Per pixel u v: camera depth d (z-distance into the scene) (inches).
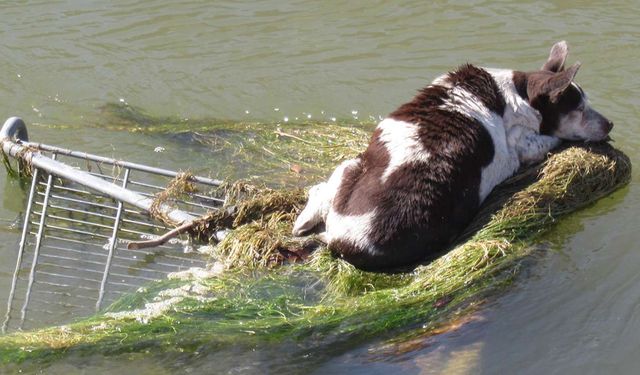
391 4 962.7
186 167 704.4
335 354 489.4
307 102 809.5
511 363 485.1
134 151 729.6
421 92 580.4
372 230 536.1
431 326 507.5
